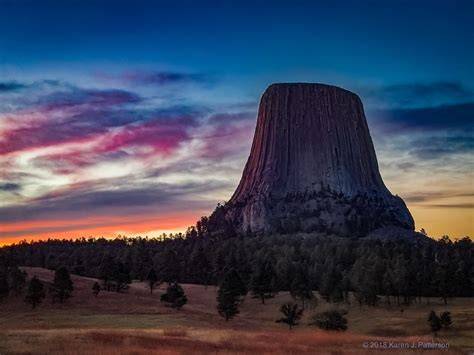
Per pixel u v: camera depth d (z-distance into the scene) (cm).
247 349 4669
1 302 9944
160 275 15925
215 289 14738
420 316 10462
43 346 4056
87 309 9788
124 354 3844
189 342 4894
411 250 19738
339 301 12262
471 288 13300
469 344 6125
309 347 5009
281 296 13338
